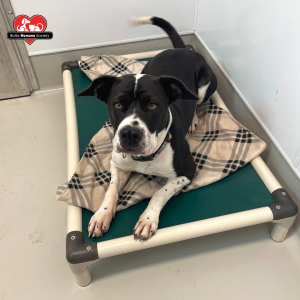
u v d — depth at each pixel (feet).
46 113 3.80
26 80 3.93
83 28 3.76
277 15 2.36
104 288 2.32
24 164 3.22
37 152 3.34
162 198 2.27
